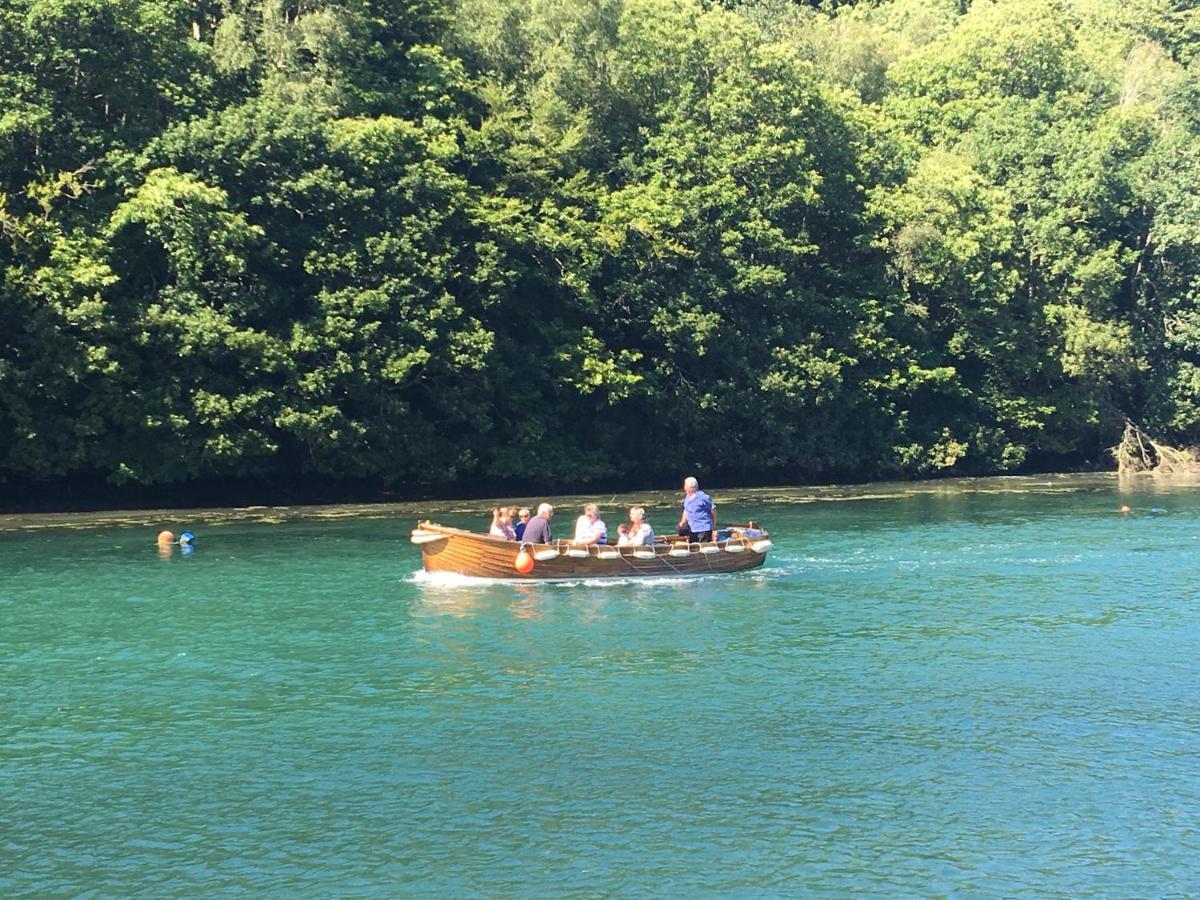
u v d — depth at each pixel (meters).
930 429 76.81
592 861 15.20
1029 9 88.56
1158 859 15.28
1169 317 81.06
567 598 30.92
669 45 70.38
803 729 20.11
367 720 20.59
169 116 54.78
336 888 14.55
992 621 28.22
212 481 55.53
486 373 59.97
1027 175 80.25
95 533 43.34
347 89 60.34
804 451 71.25
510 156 64.06
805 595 31.47
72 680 23.08
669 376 67.88
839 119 74.56
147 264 53.28
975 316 76.94
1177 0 118.00
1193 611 29.44
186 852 15.52
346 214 56.75
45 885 14.67
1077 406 80.06
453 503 56.78
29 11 50.50
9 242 49.78
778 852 15.45
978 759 18.69
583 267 64.12
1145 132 83.44
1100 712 21.06
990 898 14.31
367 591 31.69
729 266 68.75
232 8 60.44
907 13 112.25
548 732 19.94
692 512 35.38
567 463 63.19
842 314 72.75
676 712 21.02
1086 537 42.94
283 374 54.56
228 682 22.91
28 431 49.00
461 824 16.27
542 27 68.88
